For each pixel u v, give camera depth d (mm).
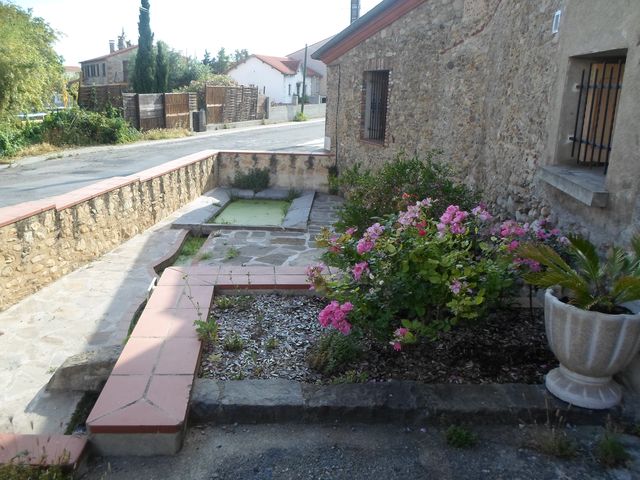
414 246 3422
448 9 7098
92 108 22203
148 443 2949
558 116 4215
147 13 28188
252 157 11820
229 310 4562
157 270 6504
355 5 18969
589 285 3123
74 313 5051
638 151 3088
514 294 3877
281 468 2875
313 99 51031
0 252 4969
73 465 2773
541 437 3051
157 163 15539
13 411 3510
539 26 4676
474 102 6488
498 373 3537
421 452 2998
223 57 53344
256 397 3254
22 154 16641
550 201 4363
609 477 2787
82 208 6352
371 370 3578
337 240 3893
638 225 3090
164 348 3734
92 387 3707
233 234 8188
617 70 4059
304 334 4113
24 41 17203
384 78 10055
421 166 6043
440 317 3689
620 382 3398
